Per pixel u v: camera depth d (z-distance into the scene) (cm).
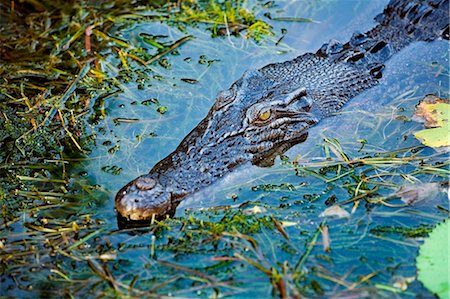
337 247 738
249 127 877
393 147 899
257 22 1160
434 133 907
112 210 805
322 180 847
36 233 771
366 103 984
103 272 714
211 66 1072
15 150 904
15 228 780
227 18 1173
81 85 1016
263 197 823
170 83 1032
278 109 893
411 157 873
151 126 944
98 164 879
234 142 870
